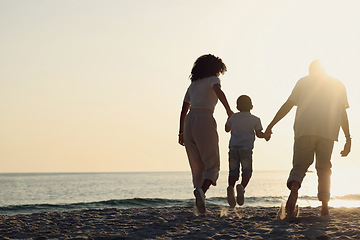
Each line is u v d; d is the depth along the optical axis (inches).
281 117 206.8
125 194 1731.1
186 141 213.9
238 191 211.8
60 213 274.5
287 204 190.9
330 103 194.9
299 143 195.9
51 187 2603.3
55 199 1440.7
